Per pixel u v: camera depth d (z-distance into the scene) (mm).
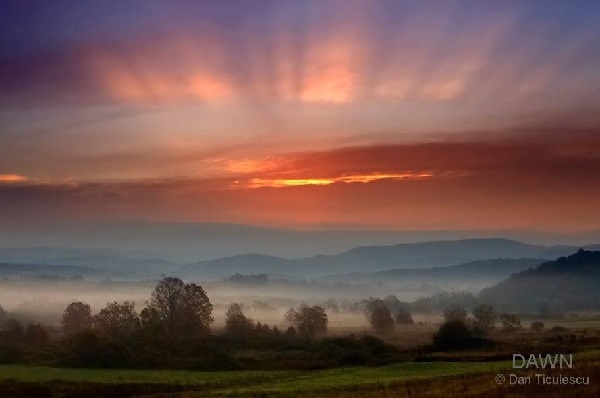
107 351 105062
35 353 114750
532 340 117500
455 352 107750
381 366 96812
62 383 84938
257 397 67188
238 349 121562
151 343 116188
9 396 79750
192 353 112938
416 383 68688
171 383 84375
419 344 125062
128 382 85312
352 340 123562
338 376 85000
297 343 124250
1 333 139750
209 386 81938
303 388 71812
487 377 67500
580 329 156375
